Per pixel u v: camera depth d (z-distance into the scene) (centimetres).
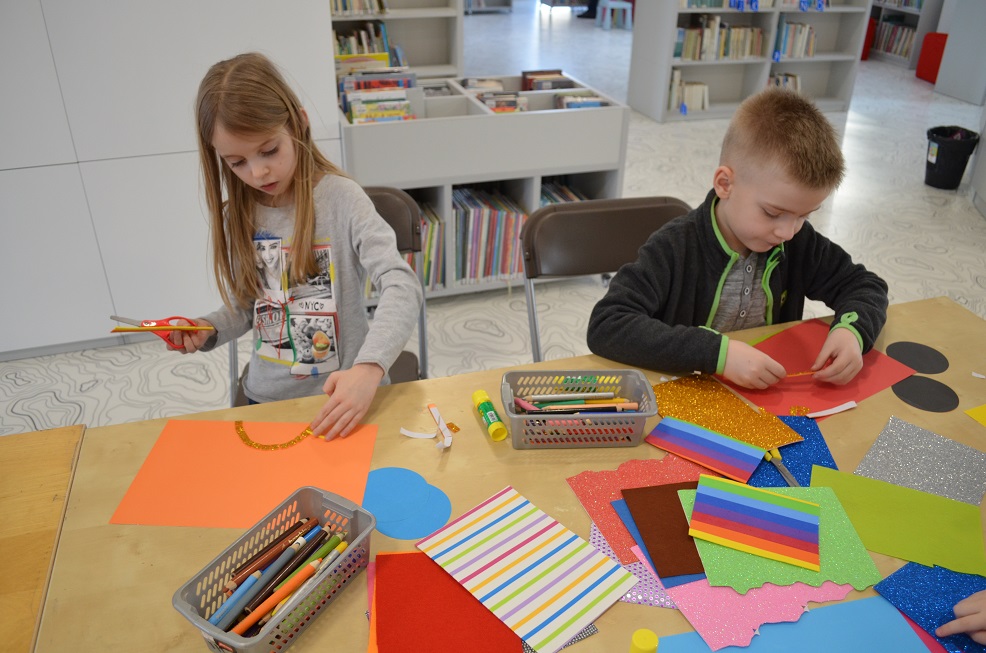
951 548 85
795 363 121
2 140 219
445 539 85
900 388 114
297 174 123
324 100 248
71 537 85
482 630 74
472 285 295
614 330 120
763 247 126
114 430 103
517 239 291
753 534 85
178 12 221
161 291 258
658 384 115
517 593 78
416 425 104
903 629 75
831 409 109
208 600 76
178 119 234
